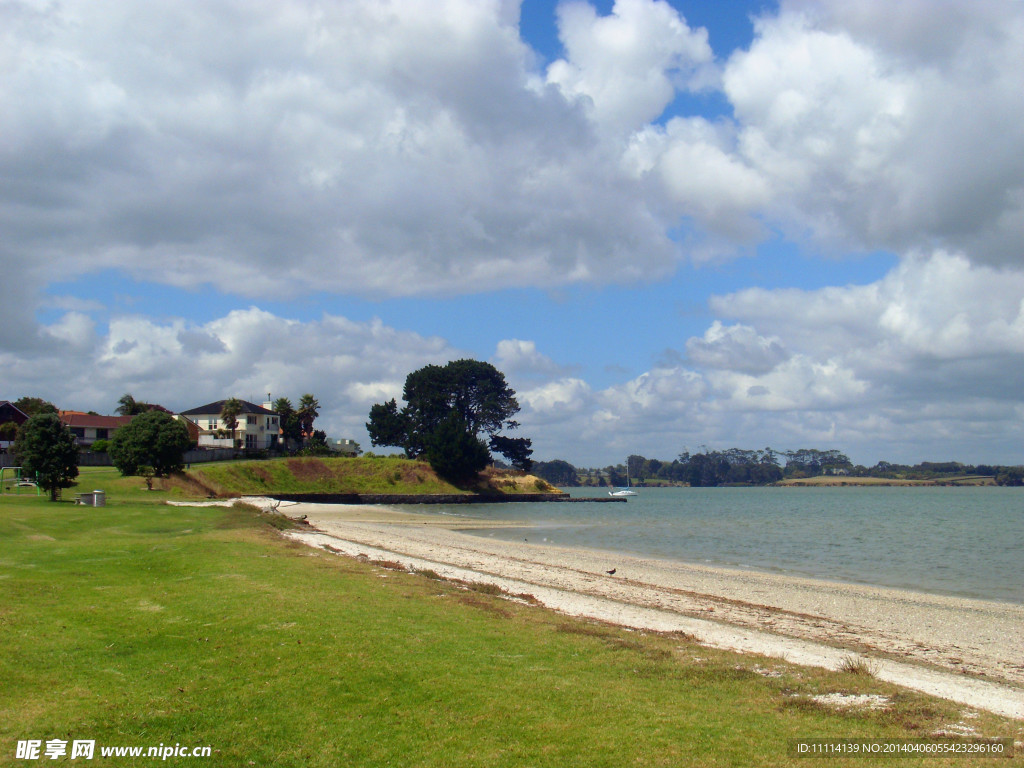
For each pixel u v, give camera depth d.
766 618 23.17
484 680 12.48
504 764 9.30
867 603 27.38
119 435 75.44
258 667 12.76
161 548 27.92
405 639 14.77
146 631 14.93
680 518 86.75
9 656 12.95
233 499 74.25
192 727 10.26
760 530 67.50
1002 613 25.91
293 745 9.76
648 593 27.19
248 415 130.38
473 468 123.69
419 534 53.03
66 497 56.59
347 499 103.31
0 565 22.42
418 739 10.02
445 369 143.62
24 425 52.62
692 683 12.93
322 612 16.73
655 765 9.34
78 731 9.98
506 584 26.48
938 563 42.09
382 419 142.12
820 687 13.09
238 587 19.58
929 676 15.70
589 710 11.23
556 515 88.94
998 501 152.25
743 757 9.64
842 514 98.94
